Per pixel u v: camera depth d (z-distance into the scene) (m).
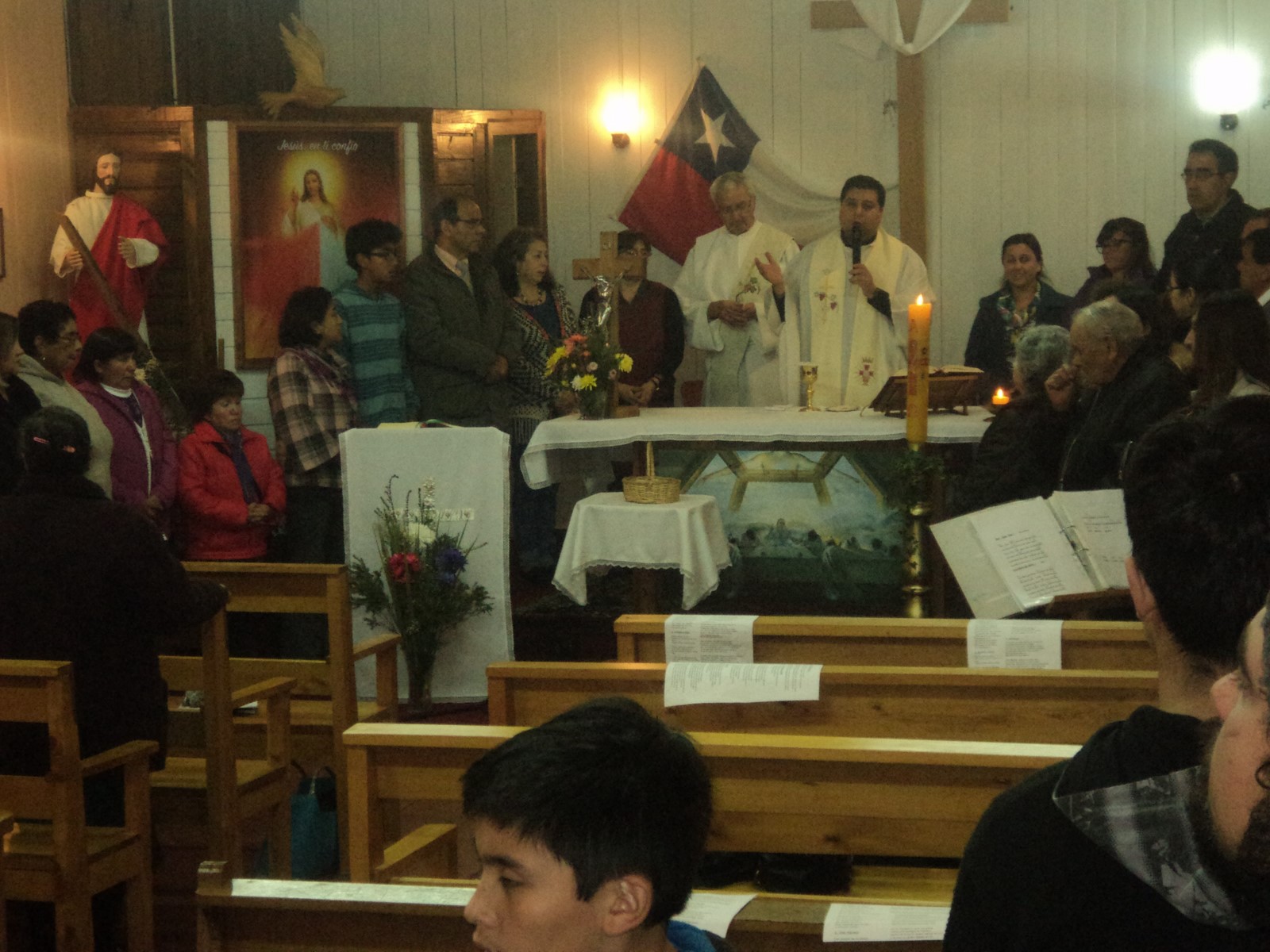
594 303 8.52
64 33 9.55
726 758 2.69
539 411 8.79
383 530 6.60
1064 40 10.16
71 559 3.98
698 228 10.50
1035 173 10.26
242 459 7.13
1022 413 5.69
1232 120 9.94
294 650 6.95
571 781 1.47
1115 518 4.66
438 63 10.61
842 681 3.28
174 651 7.04
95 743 4.03
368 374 8.11
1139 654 3.71
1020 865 1.42
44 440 4.04
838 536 7.21
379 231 8.15
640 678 3.34
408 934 2.29
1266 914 1.21
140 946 4.02
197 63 10.08
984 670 3.26
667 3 10.50
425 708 6.62
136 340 6.88
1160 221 10.14
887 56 10.30
